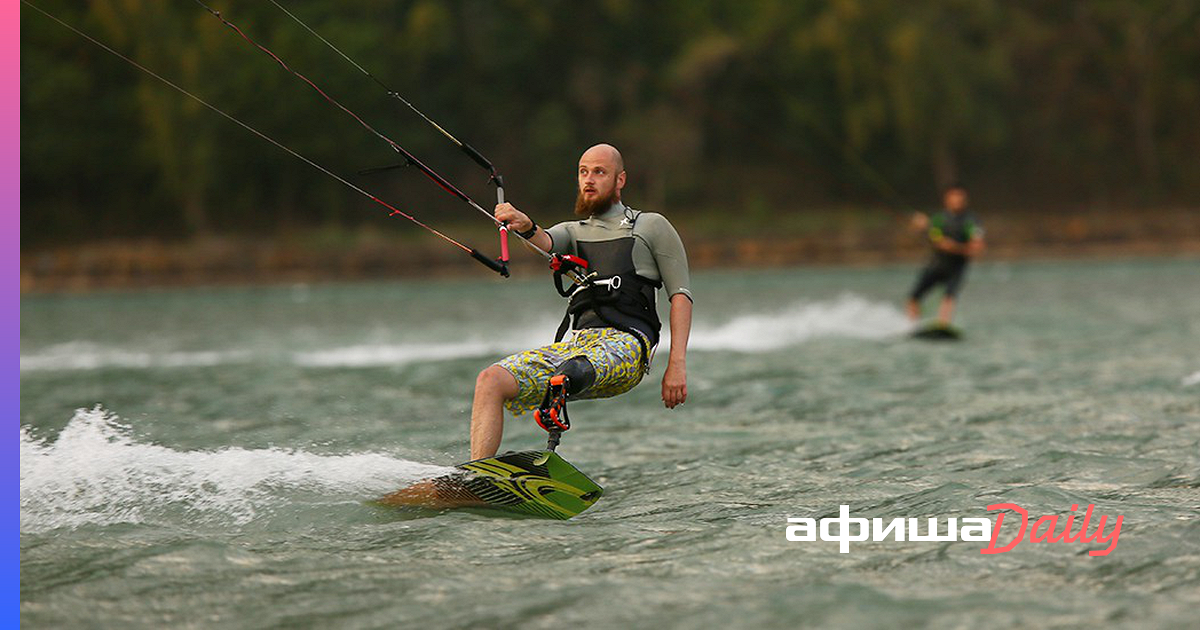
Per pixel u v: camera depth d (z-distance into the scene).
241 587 11.64
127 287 164.12
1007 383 29.02
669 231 16.88
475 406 15.80
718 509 15.03
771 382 30.31
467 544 13.25
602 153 17.03
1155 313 58.91
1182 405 24.11
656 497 15.98
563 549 13.01
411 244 182.75
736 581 11.56
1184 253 184.12
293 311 86.81
